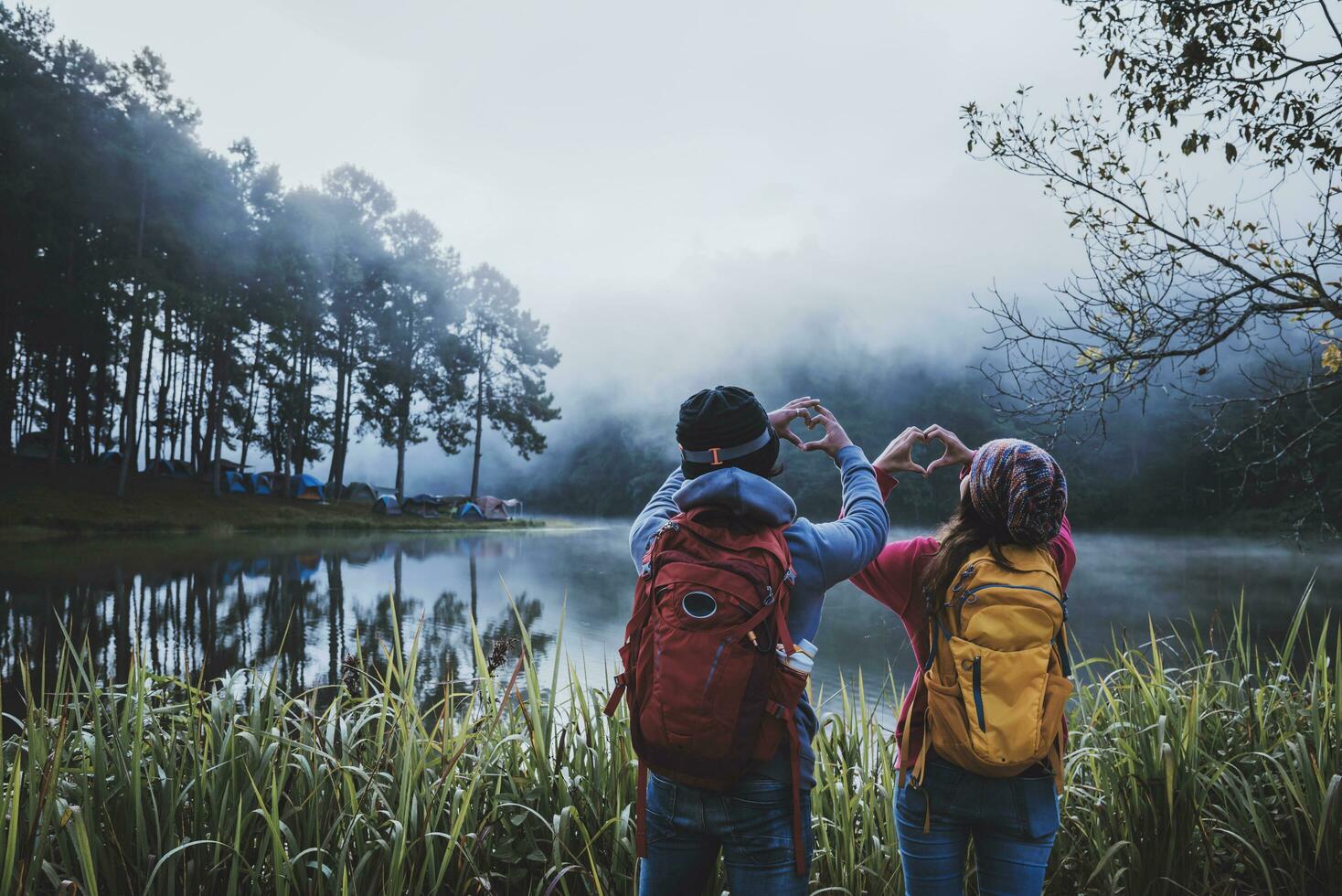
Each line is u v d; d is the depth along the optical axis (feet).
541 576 66.85
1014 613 4.63
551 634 37.93
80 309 105.60
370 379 157.17
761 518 4.40
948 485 231.71
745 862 4.25
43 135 100.83
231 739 5.89
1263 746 7.55
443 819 6.24
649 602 4.36
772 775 4.23
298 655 31.04
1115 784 7.05
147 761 5.98
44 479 108.17
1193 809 6.48
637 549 5.01
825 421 5.66
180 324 119.44
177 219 110.11
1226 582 69.56
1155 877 6.46
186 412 155.33
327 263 141.08
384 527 137.59
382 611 43.75
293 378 141.79
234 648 31.89
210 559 71.36
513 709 7.44
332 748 6.72
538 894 5.63
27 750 5.87
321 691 24.59
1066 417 12.48
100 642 32.27
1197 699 7.31
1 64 101.24
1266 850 6.91
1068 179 12.41
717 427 4.69
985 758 4.47
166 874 5.24
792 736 4.22
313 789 5.75
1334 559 100.89
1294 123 11.11
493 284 178.81
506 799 6.35
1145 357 12.03
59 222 105.29
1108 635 39.37
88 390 139.85
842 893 6.40
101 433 138.62
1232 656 9.29
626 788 6.39
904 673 30.12
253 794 5.73
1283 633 38.86
